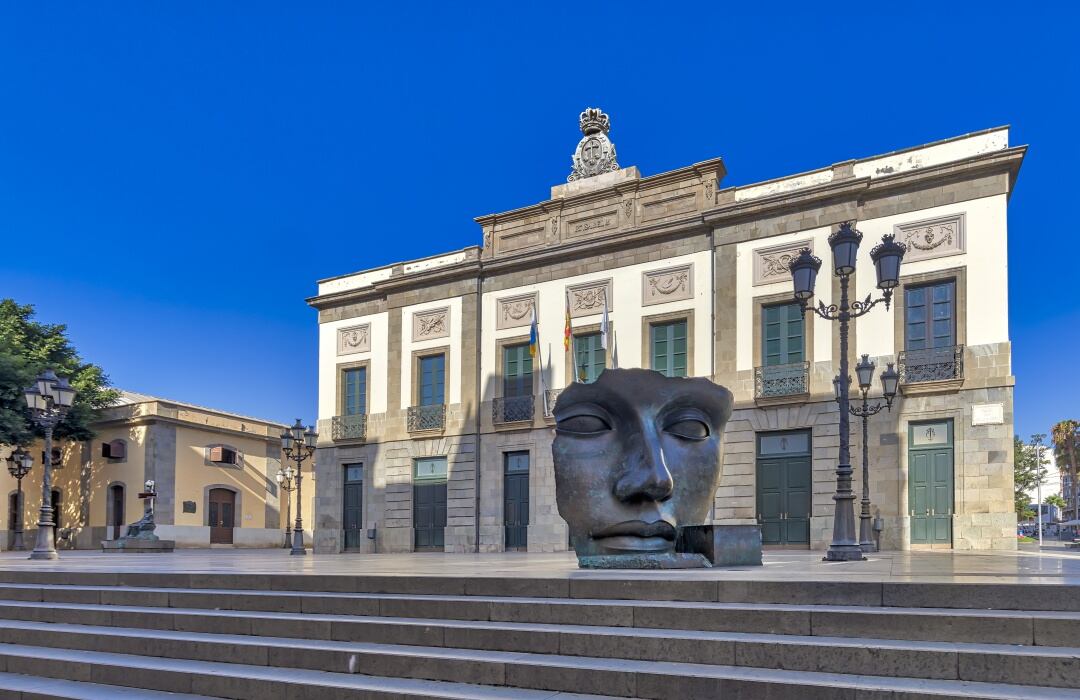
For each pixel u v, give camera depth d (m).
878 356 21.23
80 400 36.69
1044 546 32.16
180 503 37.47
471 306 27.97
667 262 24.80
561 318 26.44
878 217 21.61
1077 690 4.26
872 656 4.73
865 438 18.42
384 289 29.77
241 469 40.97
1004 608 5.20
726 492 22.62
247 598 7.32
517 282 27.41
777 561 11.79
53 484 40.00
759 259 23.06
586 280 26.16
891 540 20.28
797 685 4.47
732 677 4.65
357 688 5.19
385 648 5.85
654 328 24.98
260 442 42.28
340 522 29.73
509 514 26.58
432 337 28.72
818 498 21.27
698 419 9.55
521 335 27.12
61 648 7.11
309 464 46.91
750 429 22.55
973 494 19.61
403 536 28.06
